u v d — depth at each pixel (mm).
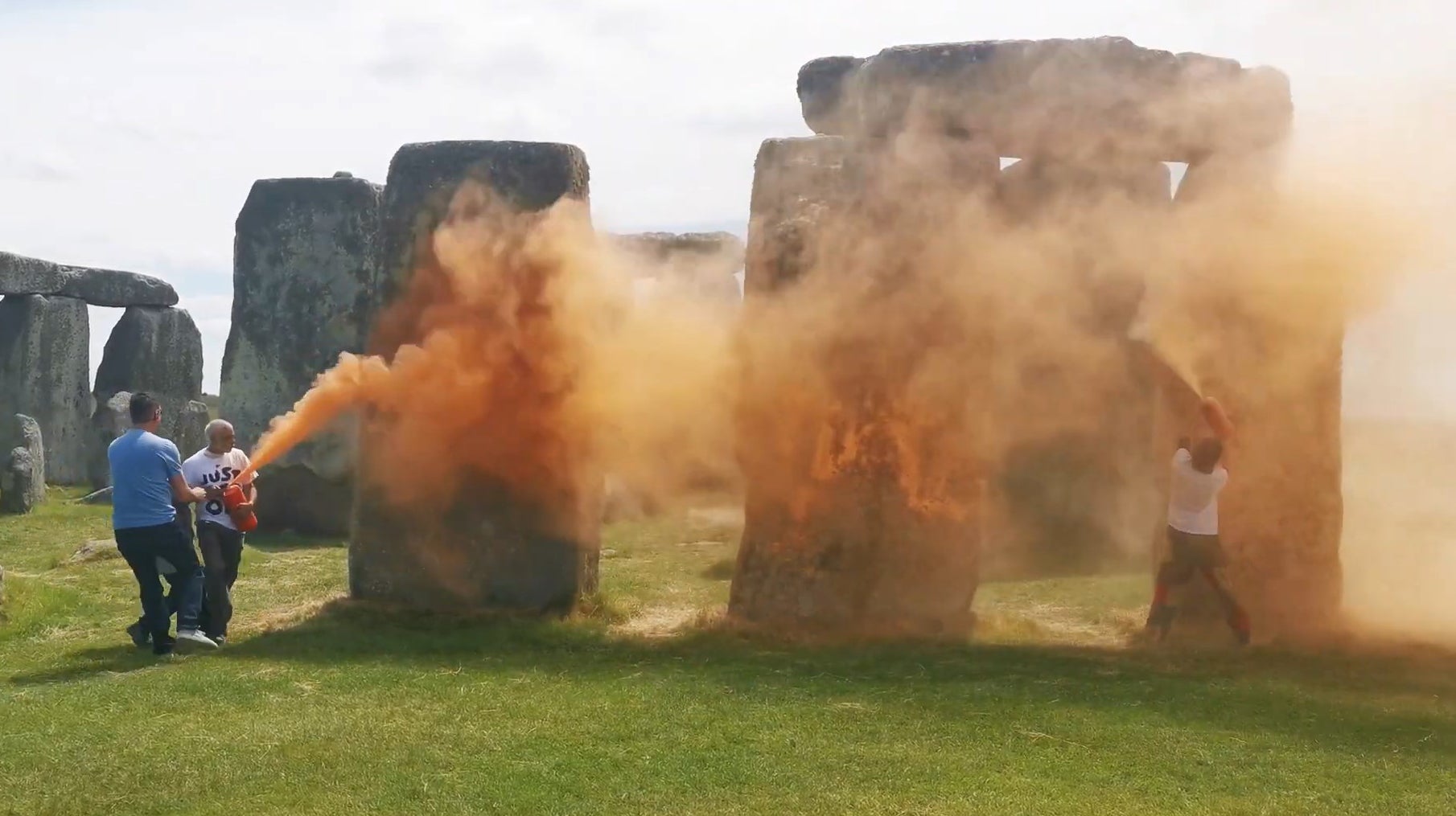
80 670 9117
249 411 18250
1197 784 6477
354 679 8578
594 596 11031
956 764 6746
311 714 7707
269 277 18312
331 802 6270
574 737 7195
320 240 18219
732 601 10383
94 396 24688
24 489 18859
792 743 7078
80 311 23672
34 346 22922
